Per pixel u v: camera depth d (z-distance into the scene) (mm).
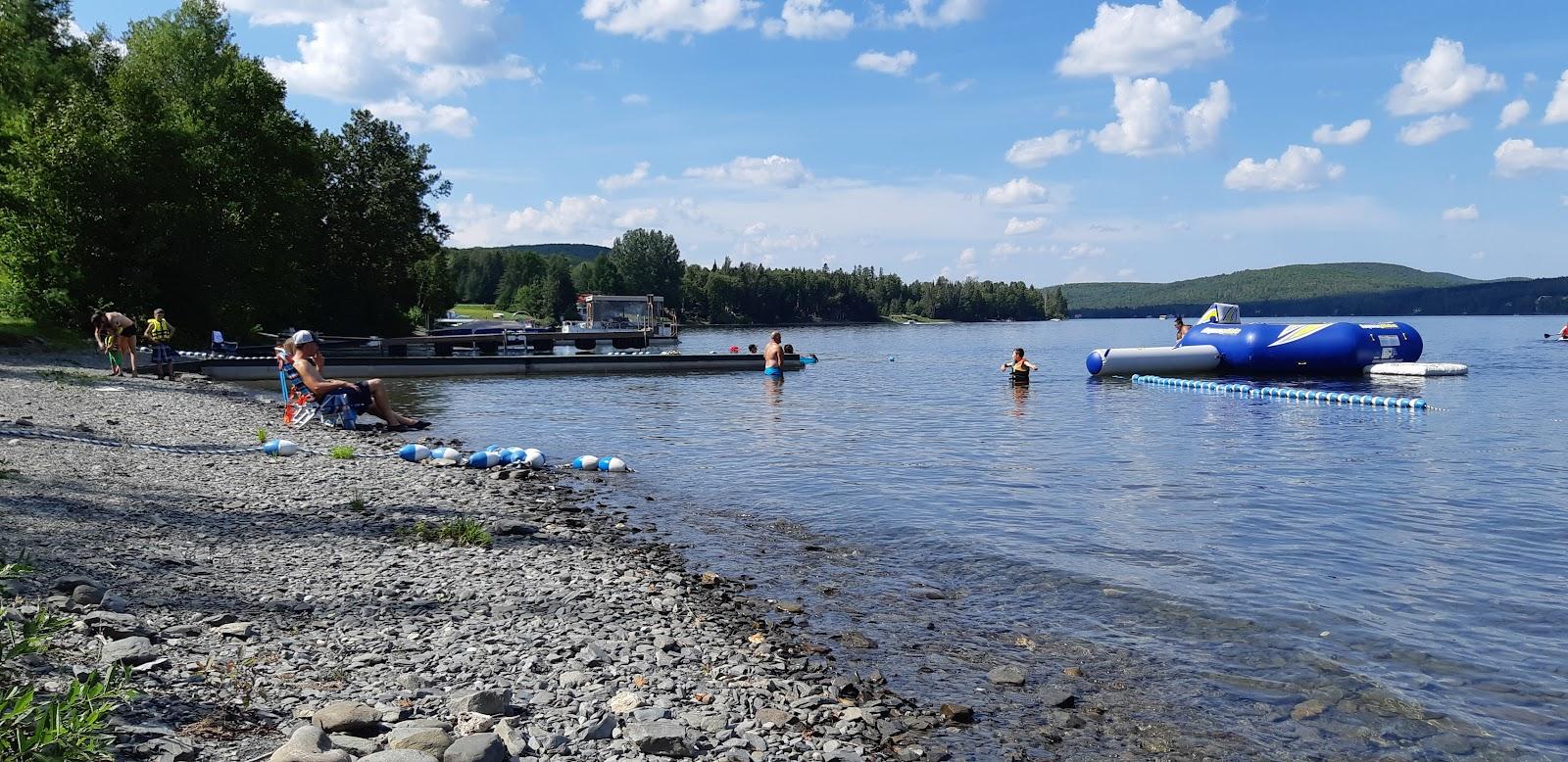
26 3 41219
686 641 7117
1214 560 10109
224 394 25734
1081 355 63312
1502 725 6016
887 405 28484
